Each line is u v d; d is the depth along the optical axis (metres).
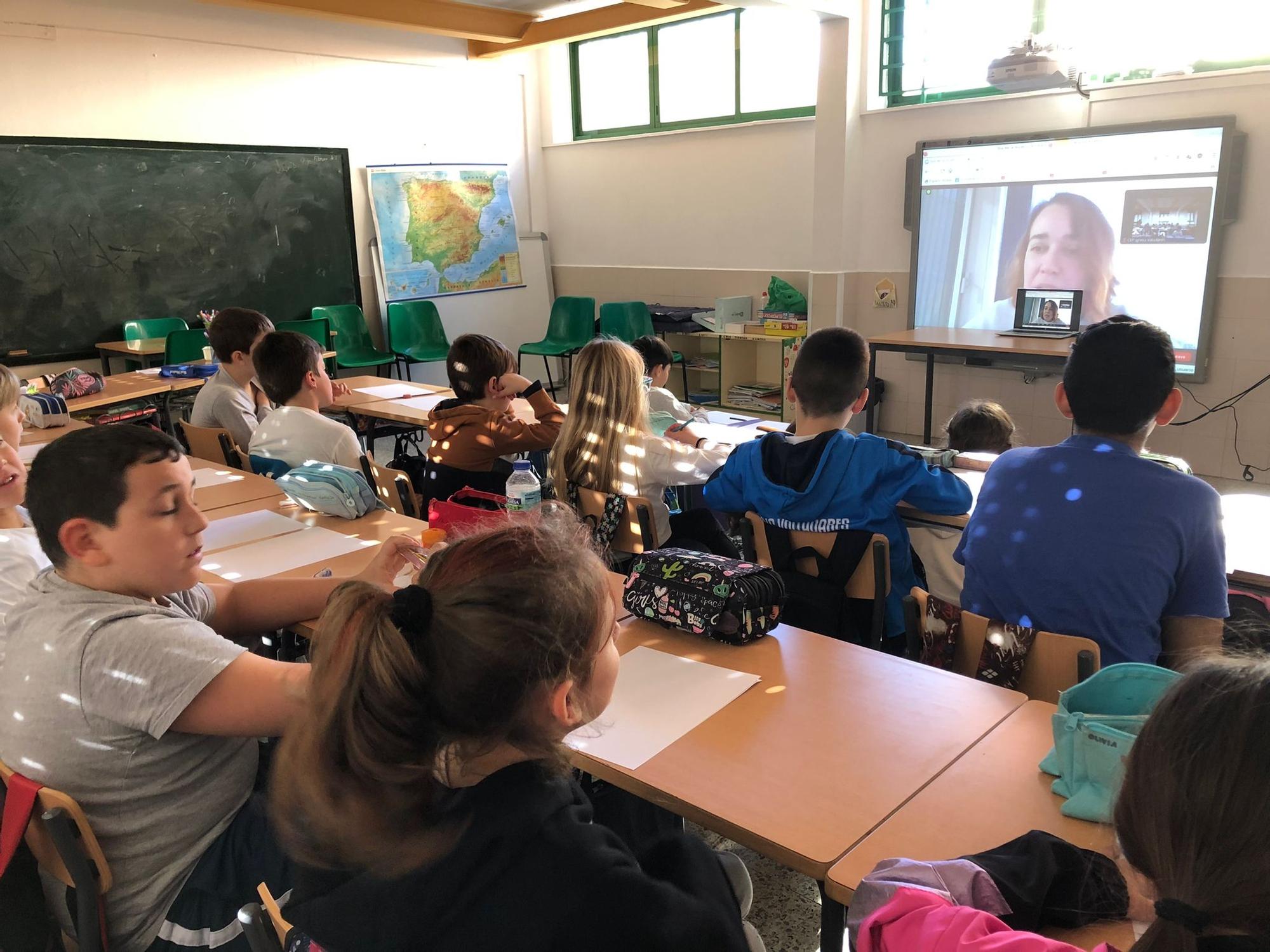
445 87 7.13
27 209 5.25
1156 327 1.57
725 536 2.82
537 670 0.71
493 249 7.55
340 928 0.73
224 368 3.62
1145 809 0.56
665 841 0.86
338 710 0.69
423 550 1.82
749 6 5.36
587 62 7.48
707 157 6.84
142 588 1.30
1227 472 4.87
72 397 4.35
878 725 1.34
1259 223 4.54
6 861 1.21
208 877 1.29
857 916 0.86
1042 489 1.62
